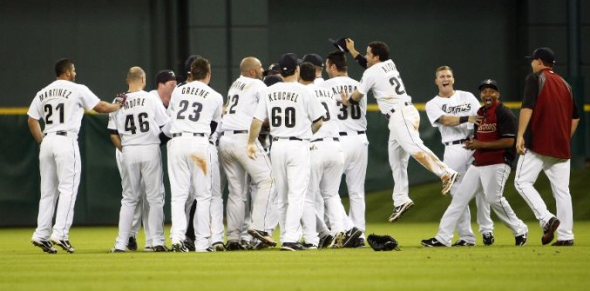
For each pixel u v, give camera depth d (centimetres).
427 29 8256
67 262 3316
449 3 8269
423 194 7300
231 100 4050
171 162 3903
